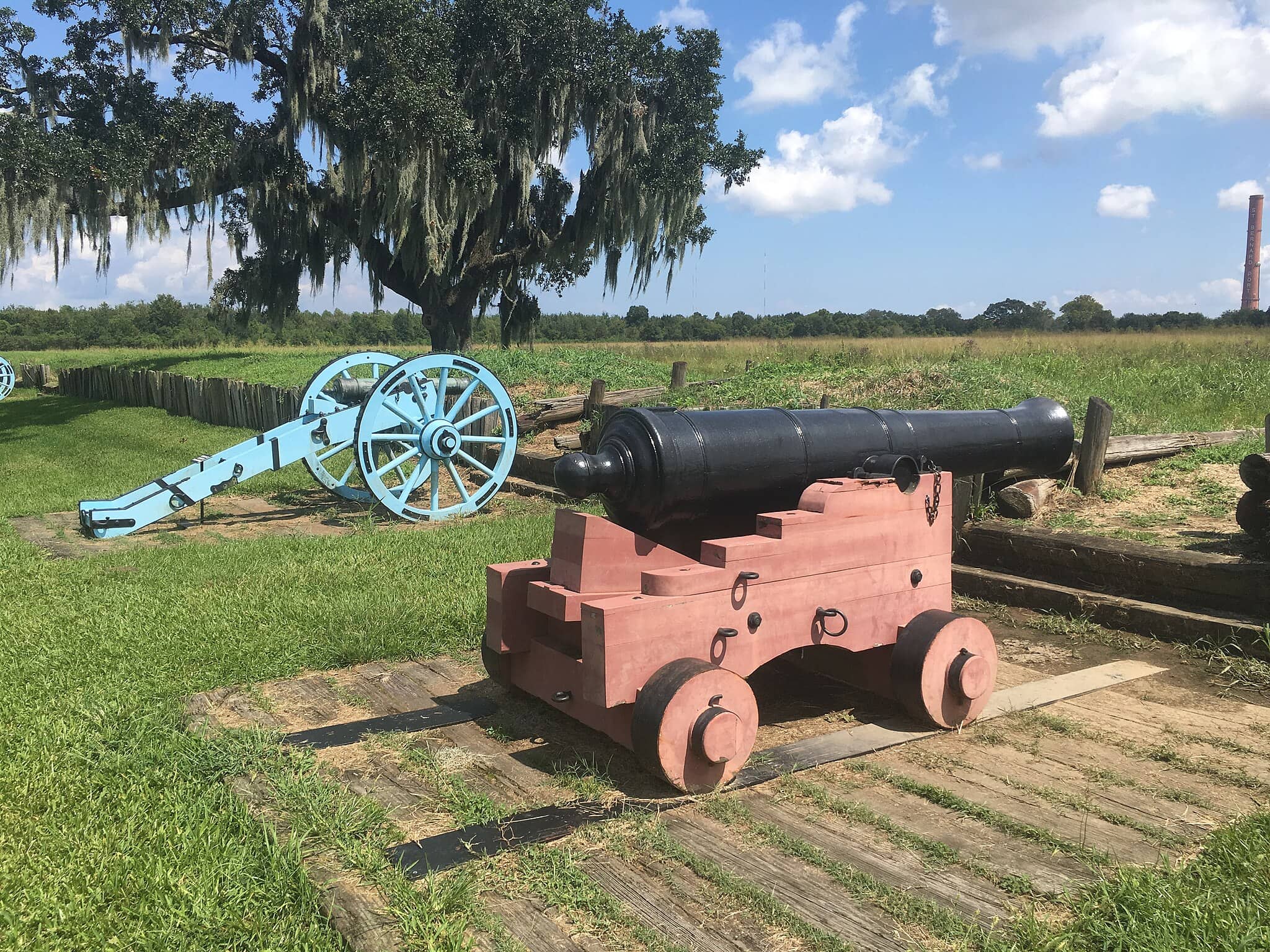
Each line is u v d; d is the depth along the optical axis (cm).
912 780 318
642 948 223
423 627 485
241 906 240
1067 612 520
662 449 341
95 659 436
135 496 816
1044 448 498
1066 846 268
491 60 2027
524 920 235
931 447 438
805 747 349
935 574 396
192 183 1867
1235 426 916
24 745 338
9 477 1269
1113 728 366
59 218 1775
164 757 329
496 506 929
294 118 1889
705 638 325
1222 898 229
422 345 5084
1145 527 596
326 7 1852
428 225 1892
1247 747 343
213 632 475
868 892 244
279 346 5212
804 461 382
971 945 221
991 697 403
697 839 277
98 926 231
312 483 1090
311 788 306
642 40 2084
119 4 1847
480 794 306
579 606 327
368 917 229
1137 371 1212
